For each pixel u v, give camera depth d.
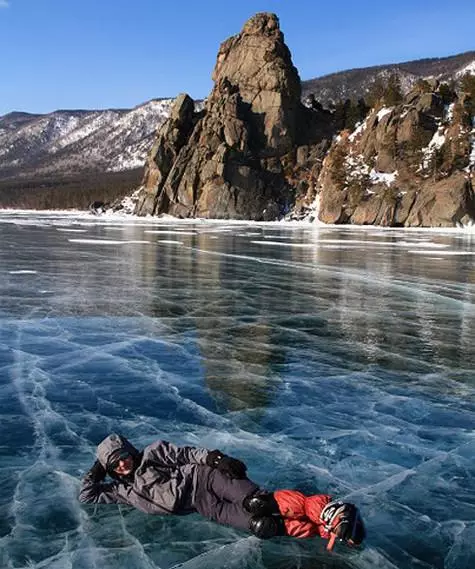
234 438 5.04
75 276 14.77
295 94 76.69
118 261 18.64
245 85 77.31
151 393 6.12
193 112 80.94
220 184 72.50
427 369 7.20
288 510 3.60
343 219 62.81
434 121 62.59
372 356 7.75
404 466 4.59
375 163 64.12
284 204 73.25
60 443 4.89
